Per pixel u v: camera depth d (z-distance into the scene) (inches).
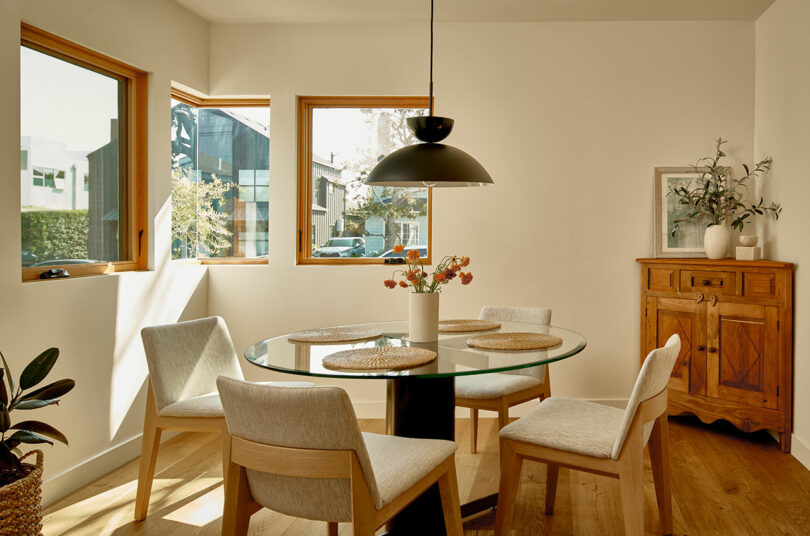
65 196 128.6
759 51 167.0
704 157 171.6
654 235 171.8
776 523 108.7
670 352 89.9
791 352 144.6
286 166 173.9
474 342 103.1
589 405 107.0
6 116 108.9
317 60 173.2
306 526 110.3
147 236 151.2
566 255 174.2
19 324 112.3
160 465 139.8
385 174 103.0
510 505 95.4
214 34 173.6
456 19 170.2
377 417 176.7
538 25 172.7
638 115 172.4
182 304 163.5
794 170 143.5
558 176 173.8
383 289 175.0
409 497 79.4
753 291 148.9
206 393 121.0
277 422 71.2
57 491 120.5
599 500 119.6
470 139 173.8
